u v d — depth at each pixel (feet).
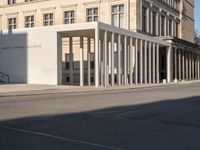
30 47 143.95
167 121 46.55
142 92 106.83
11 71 148.56
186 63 239.09
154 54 184.03
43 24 221.66
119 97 85.20
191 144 32.37
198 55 267.80
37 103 68.08
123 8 195.62
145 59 175.01
